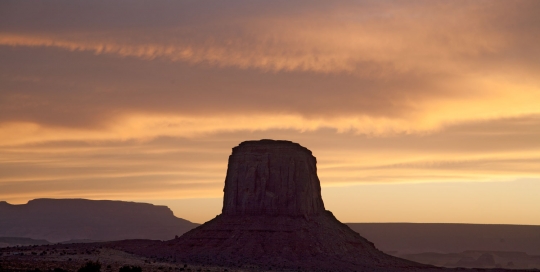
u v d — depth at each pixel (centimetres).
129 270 15750
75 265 16538
